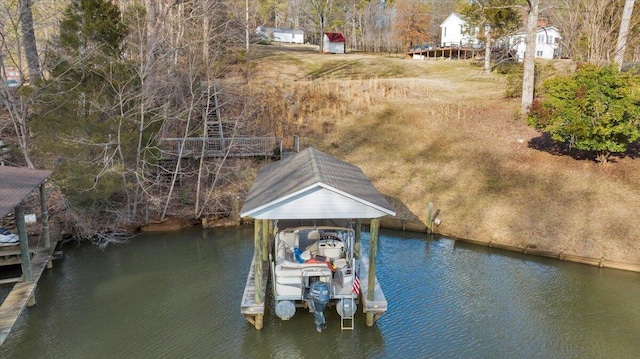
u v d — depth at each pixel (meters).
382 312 12.35
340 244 13.18
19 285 13.23
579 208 19.05
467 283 15.14
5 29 22.31
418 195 21.67
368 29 79.38
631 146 23.39
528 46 27.70
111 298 13.98
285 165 15.35
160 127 19.50
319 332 12.23
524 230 18.39
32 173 14.39
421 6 67.81
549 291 14.66
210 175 22.48
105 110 17.59
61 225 17.91
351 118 30.41
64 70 17.42
